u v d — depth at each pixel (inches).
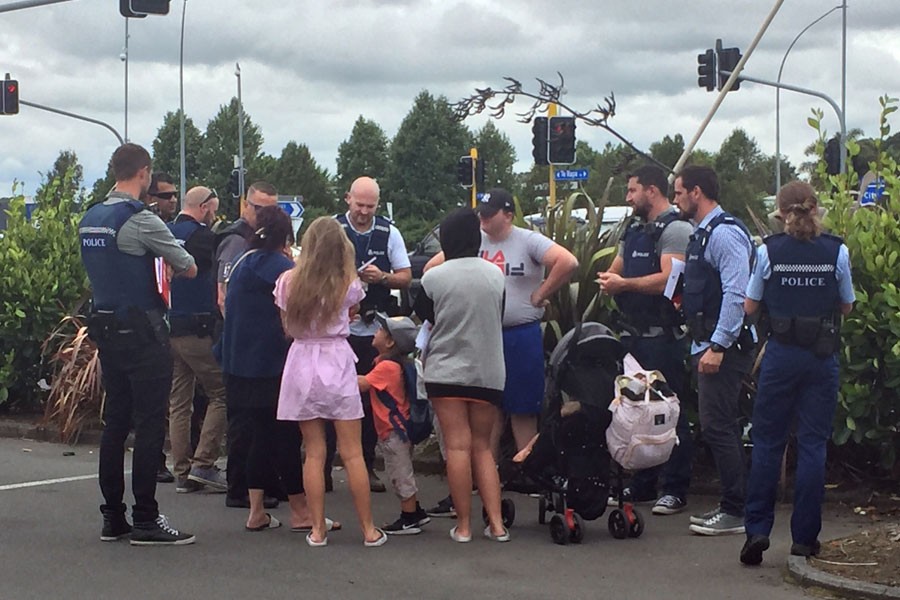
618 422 258.7
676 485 298.2
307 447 267.3
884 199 314.0
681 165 414.6
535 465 270.4
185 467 331.6
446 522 292.0
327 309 260.2
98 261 259.3
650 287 289.9
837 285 239.8
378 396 277.0
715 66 706.2
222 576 239.8
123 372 262.4
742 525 274.2
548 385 276.8
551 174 785.6
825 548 249.1
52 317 446.9
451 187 2428.6
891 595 215.8
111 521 268.7
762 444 245.3
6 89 1034.1
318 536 266.2
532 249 287.4
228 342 273.6
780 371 240.4
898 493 302.0
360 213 314.5
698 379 277.0
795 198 239.8
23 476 351.9
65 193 464.4
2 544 265.4
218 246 316.5
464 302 260.5
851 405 296.0
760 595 225.8
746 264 264.5
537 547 264.2
